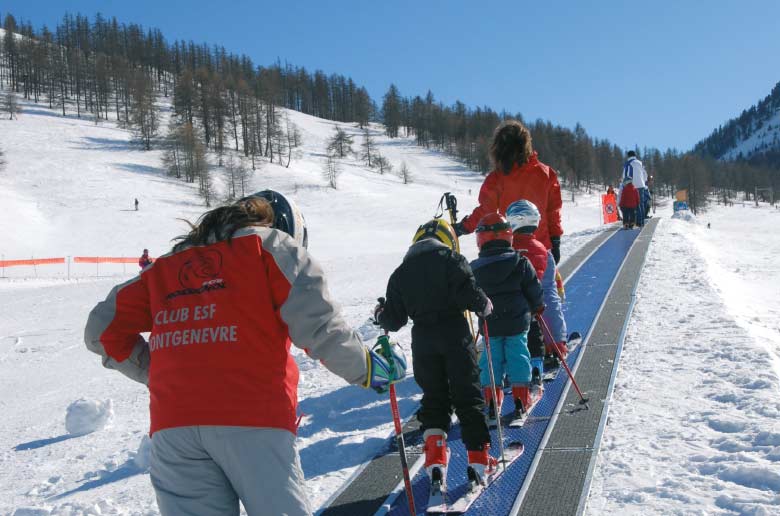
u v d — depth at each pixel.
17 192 65.94
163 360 2.32
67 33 165.38
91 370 12.16
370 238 55.16
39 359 13.91
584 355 6.23
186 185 81.81
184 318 2.34
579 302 8.69
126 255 47.38
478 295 3.74
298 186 89.69
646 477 3.73
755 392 4.78
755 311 10.64
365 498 3.91
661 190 143.50
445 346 3.76
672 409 4.71
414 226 64.31
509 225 4.78
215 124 115.56
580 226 67.06
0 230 51.66
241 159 97.69
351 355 2.37
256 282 2.32
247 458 2.19
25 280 33.97
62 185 70.69
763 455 3.80
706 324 6.98
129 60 166.62
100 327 2.44
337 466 4.59
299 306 2.29
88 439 6.75
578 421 4.64
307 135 142.25
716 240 25.50
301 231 2.86
